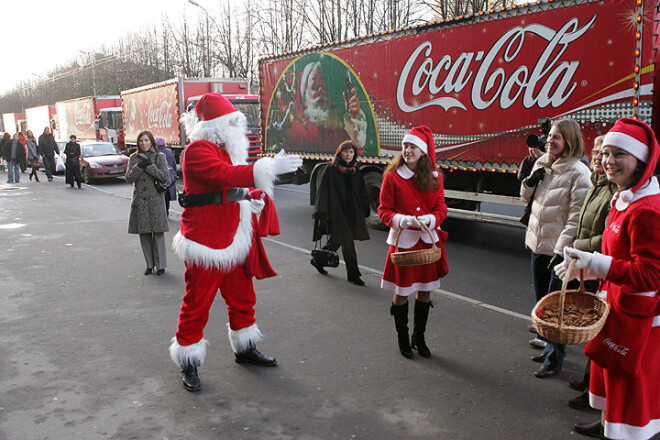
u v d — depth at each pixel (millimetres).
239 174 3852
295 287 6621
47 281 6969
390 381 4176
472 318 5520
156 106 21844
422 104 9234
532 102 7668
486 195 8750
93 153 21047
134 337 5078
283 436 3451
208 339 5043
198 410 3775
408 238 4430
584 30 6984
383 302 6047
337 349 4785
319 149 11547
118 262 7949
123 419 3662
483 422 3586
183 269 7566
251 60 31156
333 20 23359
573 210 4082
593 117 7016
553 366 4211
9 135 21031
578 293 3051
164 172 7055
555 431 3475
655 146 2594
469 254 8445
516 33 7742
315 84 11422
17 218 12117
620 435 2707
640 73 6500
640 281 2545
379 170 10336
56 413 3738
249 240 4258
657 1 6375
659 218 2521
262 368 4434
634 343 2635
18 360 4590
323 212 6668
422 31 9070
